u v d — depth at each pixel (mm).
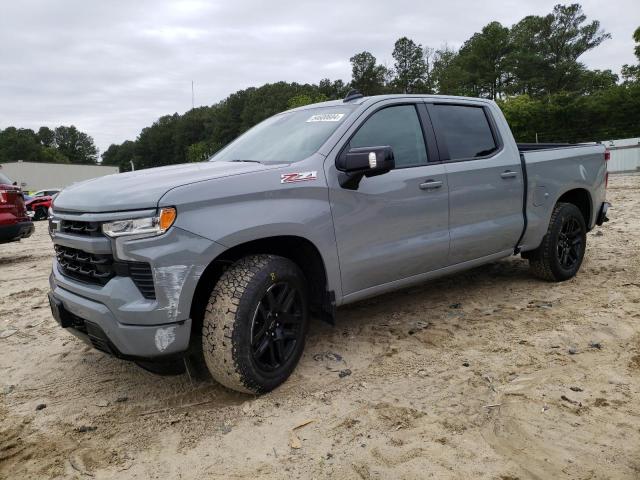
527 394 3061
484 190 4387
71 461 2645
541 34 86438
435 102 4328
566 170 5156
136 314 2756
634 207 10289
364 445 2633
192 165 3723
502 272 5789
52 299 3281
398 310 4656
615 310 4348
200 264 2832
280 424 2869
